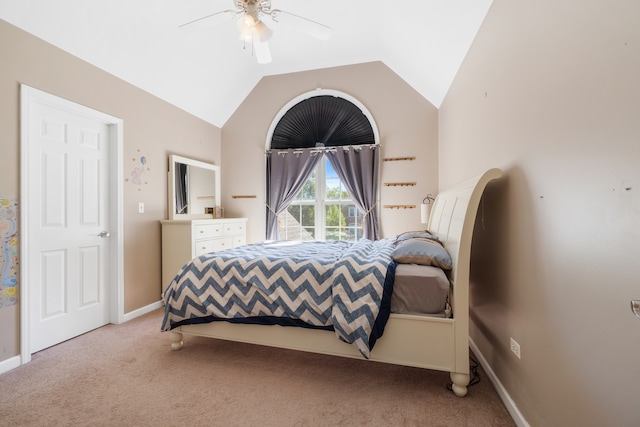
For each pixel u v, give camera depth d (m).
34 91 2.09
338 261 1.88
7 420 1.43
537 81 1.28
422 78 3.46
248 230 4.32
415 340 1.65
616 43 0.83
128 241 2.88
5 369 1.89
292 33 3.32
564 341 1.07
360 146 3.92
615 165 0.84
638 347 0.76
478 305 2.08
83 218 2.52
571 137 1.04
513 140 1.52
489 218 1.85
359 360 2.07
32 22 2.04
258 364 2.01
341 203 4.17
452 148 2.95
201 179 3.94
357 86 3.99
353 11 2.95
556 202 1.13
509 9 1.58
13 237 1.97
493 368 1.77
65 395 1.64
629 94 0.79
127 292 2.86
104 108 2.62
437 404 1.57
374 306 1.66
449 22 2.29
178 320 2.12
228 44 3.33
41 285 2.20
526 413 1.35
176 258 3.23
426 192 3.75
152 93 3.18
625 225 0.81
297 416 1.47
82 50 2.39
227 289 2.02
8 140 1.95
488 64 1.90
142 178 3.04
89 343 2.32
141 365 1.98
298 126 4.27
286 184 4.18
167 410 1.51
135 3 2.40
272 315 1.89
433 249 1.87
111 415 1.47
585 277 0.96
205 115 4.01
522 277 1.40
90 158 2.58
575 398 1.01
